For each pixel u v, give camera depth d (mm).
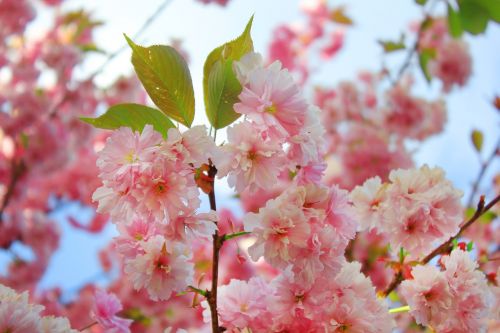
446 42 1655
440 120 1723
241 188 647
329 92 1872
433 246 750
